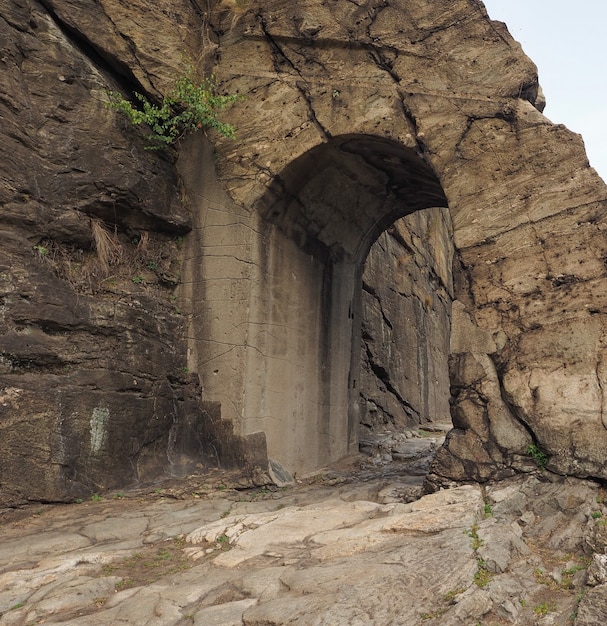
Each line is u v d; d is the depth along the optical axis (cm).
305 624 319
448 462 583
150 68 734
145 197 721
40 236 629
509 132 638
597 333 550
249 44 771
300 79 743
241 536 481
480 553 396
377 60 717
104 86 710
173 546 496
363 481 757
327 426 891
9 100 610
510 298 597
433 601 341
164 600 368
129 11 728
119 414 651
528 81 651
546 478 538
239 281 736
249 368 722
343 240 931
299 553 436
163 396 711
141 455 679
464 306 618
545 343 569
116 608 366
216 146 764
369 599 342
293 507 582
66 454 598
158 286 745
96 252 684
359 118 707
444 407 2027
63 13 679
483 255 620
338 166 782
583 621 324
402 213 967
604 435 521
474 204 636
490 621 333
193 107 720
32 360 596
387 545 426
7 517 549
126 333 675
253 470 697
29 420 576
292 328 809
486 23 680
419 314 1766
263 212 756
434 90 681
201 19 791
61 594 387
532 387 562
